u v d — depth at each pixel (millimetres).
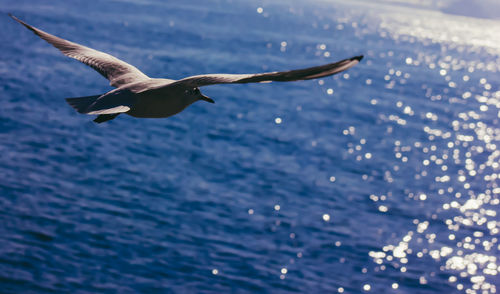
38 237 24641
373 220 31656
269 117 51469
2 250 23188
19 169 31922
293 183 35875
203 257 24859
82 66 59375
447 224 32188
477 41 171125
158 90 4824
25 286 21016
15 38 69500
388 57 104750
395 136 50906
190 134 43531
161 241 25812
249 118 50188
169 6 131500
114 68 5336
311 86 68250
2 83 49312
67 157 34938
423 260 27344
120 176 33156
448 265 27125
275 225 29188
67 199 28891
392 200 35062
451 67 104375
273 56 83812
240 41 93375
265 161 39594
